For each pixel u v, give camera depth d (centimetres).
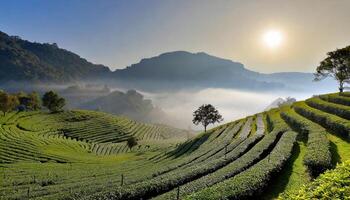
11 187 5122
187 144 10056
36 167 7819
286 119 6888
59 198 3441
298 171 3178
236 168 3403
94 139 16150
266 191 2767
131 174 5188
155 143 16412
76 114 19700
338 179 1564
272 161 3291
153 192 3278
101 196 3055
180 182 3484
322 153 3139
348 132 4144
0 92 15662
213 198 2239
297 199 1472
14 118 16775
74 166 8225
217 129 10244
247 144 4969
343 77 8019
